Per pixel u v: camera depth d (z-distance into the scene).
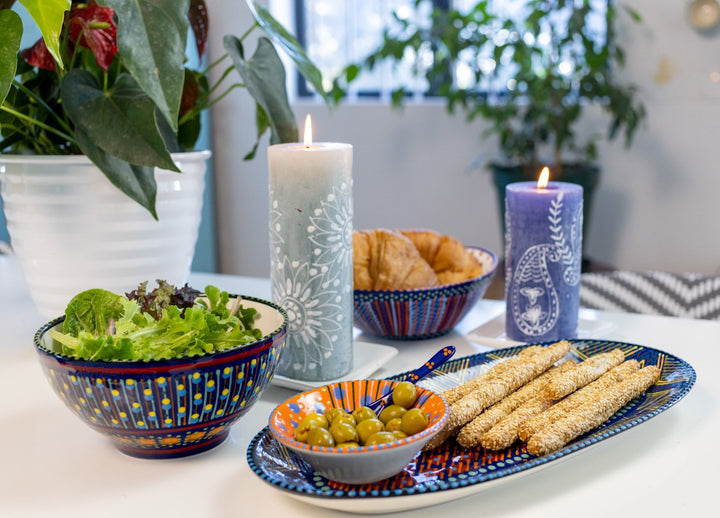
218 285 1.33
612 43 2.76
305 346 0.95
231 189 3.52
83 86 0.97
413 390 0.79
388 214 3.38
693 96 2.84
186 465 0.82
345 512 0.74
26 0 0.87
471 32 2.75
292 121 1.10
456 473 0.77
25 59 1.00
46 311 1.08
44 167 1.00
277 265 0.95
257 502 0.76
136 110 0.95
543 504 0.75
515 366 0.88
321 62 3.39
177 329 0.81
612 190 3.01
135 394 0.76
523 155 2.76
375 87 3.35
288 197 0.93
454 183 3.24
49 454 0.84
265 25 1.09
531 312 1.04
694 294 1.29
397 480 0.76
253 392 0.81
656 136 2.91
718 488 0.76
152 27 0.90
